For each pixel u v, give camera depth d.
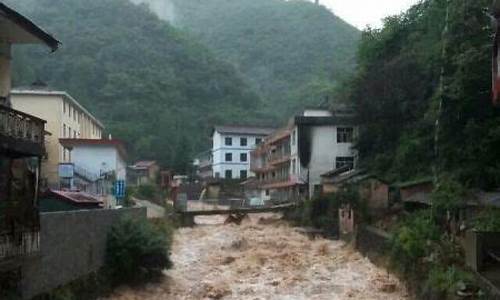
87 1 131.00
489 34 34.69
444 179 36.31
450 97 36.19
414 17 56.47
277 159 73.44
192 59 132.88
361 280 30.38
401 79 51.66
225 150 101.06
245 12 183.38
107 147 56.19
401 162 48.84
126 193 56.66
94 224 26.19
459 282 22.06
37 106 53.78
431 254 27.00
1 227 15.77
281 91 139.12
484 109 36.25
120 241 27.88
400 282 28.78
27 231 17.52
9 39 20.88
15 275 17.80
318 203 53.22
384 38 57.88
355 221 43.16
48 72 104.75
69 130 58.38
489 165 34.78
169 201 73.06
